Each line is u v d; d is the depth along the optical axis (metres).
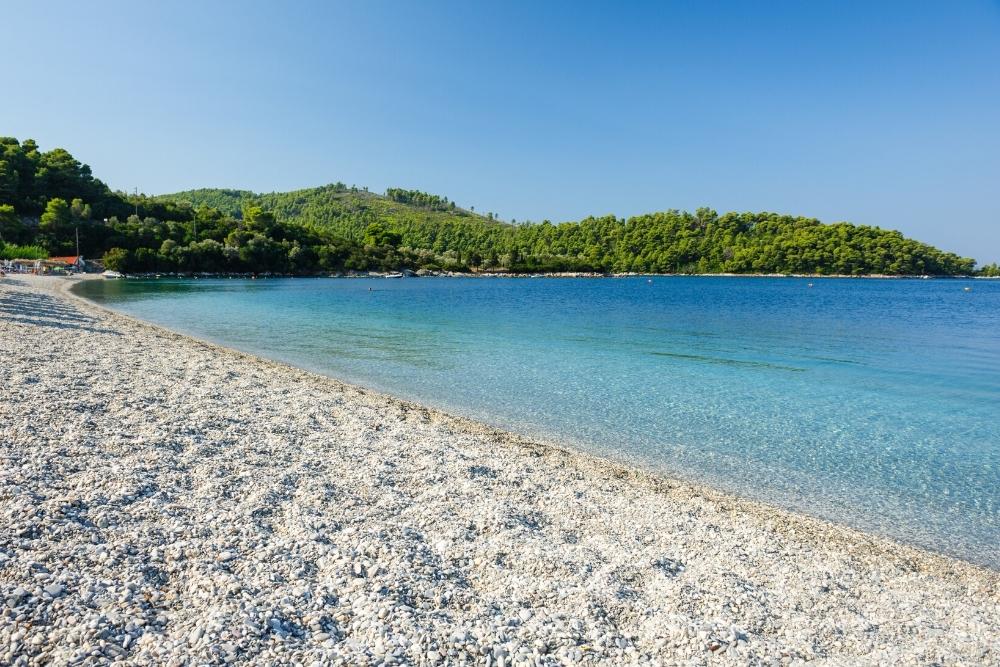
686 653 5.04
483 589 5.91
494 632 5.09
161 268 115.31
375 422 12.56
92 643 4.29
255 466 8.80
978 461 11.88
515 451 11.38
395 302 62.00
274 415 12.20
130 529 6.23
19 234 113.00
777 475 10.92
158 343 22.81
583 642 5.07
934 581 7.11
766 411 15.70
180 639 4.48
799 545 7.89
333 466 9.25
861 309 58.94
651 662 4.88
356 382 18.14
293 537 6.54
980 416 15.34
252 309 47.72
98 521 6.29
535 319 42.84
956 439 13.33
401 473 9.23
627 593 6.04
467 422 13.61
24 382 12.45
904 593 6.73
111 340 21.94
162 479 7.80
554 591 5.94
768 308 59.28
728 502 9.45
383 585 5.67
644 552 7.13
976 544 8.28
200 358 19.44
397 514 7.59
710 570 6.81
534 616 5.43
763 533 8.20
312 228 180.62
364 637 4.80
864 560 7.58
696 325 39.38
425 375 19.81
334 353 24.42
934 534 8.59
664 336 32.47
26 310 29.84
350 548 6.42
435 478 9.13
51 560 5.36
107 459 8.25
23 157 136.25
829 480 10.71
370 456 9.97
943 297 85.75
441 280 151.38
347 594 5.45
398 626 5.00
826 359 24.62
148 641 4.42
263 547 6.21
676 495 9.59
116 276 103.06
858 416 15.28
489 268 183.12
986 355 26.11
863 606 6.32
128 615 4.70
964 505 9.68
